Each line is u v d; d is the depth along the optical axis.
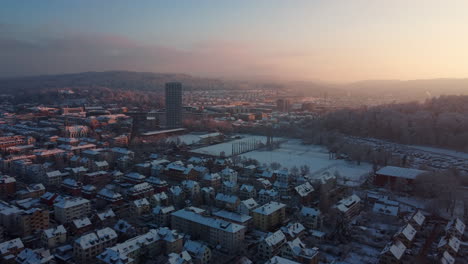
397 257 198.12
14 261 193.38
